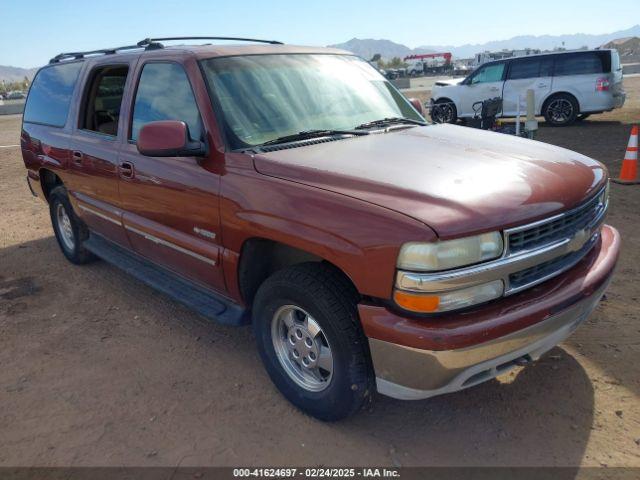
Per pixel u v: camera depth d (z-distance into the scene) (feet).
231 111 10.60
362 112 12.26
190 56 11.32
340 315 8.49
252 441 9.32
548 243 8.32
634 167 24.86
